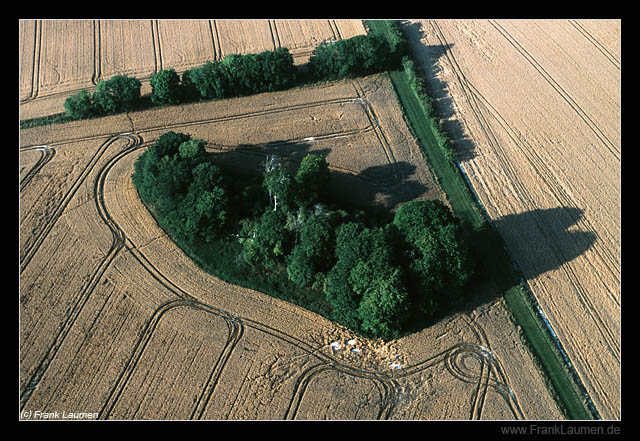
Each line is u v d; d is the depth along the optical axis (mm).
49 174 72000
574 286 61312
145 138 75812
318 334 58000
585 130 76062
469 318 58812
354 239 56812
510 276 61875
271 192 63188
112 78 77562
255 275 62219
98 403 53500
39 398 53719
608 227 66125
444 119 77750
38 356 56500
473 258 62656
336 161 72750
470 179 71125
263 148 74250
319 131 76312
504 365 55656
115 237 65875
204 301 60531
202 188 63281
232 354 56688
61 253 64500
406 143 74750
